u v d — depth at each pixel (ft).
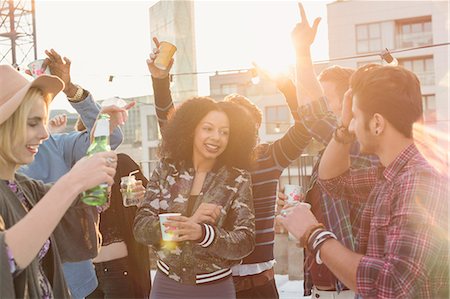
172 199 8.79
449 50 100.37
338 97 9.46
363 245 6.08
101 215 11.69
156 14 97.76
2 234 4.79
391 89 5.46
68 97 10.55
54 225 4.86
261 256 9.66
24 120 5.74
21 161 5.88
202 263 8.40
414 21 104.63
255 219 9.57
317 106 8.41
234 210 8.62
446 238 5.03
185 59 93.91
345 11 108.47
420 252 4.92
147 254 12.16
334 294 8.62
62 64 10.41
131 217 11.81
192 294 8.39
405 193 5.19
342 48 108.47
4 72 5.90
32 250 4.79
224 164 9.05
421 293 4.96
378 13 105.70
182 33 92.38
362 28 107.34
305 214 5.92
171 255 8.44
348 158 7.05
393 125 5.48
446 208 5.08
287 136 9.62
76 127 12.25
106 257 11.75
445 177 5.31
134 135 131.03
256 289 9.66
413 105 5.47
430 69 102.17
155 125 127.54
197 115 8.86
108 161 5.14
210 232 7.89
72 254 6.47
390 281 4.99
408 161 5.43
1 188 5.66
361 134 5.68
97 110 10.72
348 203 8.11
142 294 11.94
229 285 8.68
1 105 5.78
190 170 8.94
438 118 97.35
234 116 9.02
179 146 8.97
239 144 9.04
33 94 5.87
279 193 8.03
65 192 4.89
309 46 8.47
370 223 5.90
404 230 5.05
